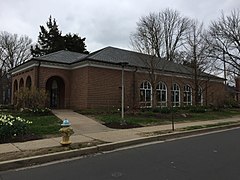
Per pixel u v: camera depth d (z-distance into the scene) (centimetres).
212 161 713
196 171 617
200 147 923
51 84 2828
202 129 1368
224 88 3916
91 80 2391
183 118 1888
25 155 763
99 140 1000
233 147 920
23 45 5575
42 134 1118
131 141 998
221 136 1205
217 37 2742
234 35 2703
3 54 5266
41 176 605
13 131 1019
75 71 2559
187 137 1180
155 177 574
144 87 2861
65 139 895
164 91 3081
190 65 3011
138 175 591
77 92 2502
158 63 2955
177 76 3209
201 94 3419
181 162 705
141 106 2759
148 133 1182
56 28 5384
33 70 2434
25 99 1989
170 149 892
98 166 680
